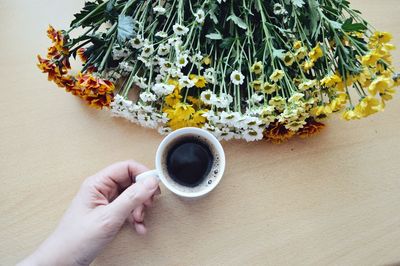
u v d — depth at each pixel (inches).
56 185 19.2
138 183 16.8
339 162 19.9
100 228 16.7
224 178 19.4
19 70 20.0
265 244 18.9
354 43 15.3
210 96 16.5
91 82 16.1
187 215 19.1
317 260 18.8
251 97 16.8
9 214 18.8
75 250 16.8
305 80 15.9
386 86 14.2
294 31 16.8
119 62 18.4
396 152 20.1
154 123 18.0
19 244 18.5
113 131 19.8
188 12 17.8
